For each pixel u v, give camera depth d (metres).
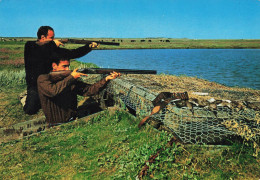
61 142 4.02
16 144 4.07
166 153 3.02
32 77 4.91
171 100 3.74
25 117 6.27
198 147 3.18
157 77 7.74
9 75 10.95
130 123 4.52
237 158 2.95
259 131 3.29
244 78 16.92
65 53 4.91
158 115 3.66
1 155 3.62
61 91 4.39
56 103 4.82
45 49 4.65
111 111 5.19
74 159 3.37
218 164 2.85
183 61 32.06
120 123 4.66
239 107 3.87
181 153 3.06
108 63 27.52
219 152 3.07
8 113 6.42
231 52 59.53
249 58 38.41
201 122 3.49
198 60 34.00
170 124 3.51
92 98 6.64
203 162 2.87
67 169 3.11
